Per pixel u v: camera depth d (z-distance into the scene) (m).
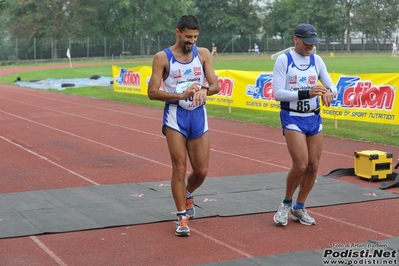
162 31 77.94
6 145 13.22
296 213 7.12
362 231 6.81
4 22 75.62
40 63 63.38
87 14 73.25
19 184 9.31
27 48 65.12
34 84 34.03
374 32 81.88
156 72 6.59
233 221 7.22
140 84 23.59
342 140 13.81
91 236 6.62
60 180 9.60
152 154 12.00
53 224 6.97
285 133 6.82
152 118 18.27
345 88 14.50
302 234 6.71
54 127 16.23
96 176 9.91
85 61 66.94
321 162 11.12
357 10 81.75
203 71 6.80
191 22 6.49
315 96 6.62
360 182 9.41
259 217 7.39
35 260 5.89
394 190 8.79
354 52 80.94
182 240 6.51
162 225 7.05
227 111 19.23
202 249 6.21
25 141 13.79
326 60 56.69
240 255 6.02
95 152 12.28
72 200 8.11
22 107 21.64
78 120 17.83
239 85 18.08
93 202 8.01
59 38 69.75
